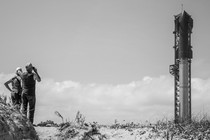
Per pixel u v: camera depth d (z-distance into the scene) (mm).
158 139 12180
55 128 11656
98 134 11656
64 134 11102
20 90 12148
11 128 6219
